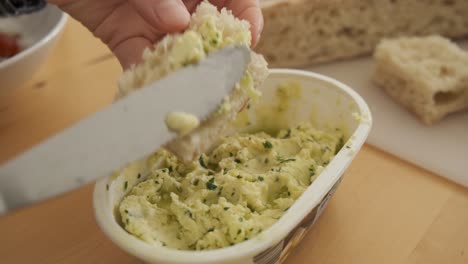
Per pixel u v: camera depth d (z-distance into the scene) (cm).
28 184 17
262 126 34
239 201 26
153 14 25
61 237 30
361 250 29
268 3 44
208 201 26
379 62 43
